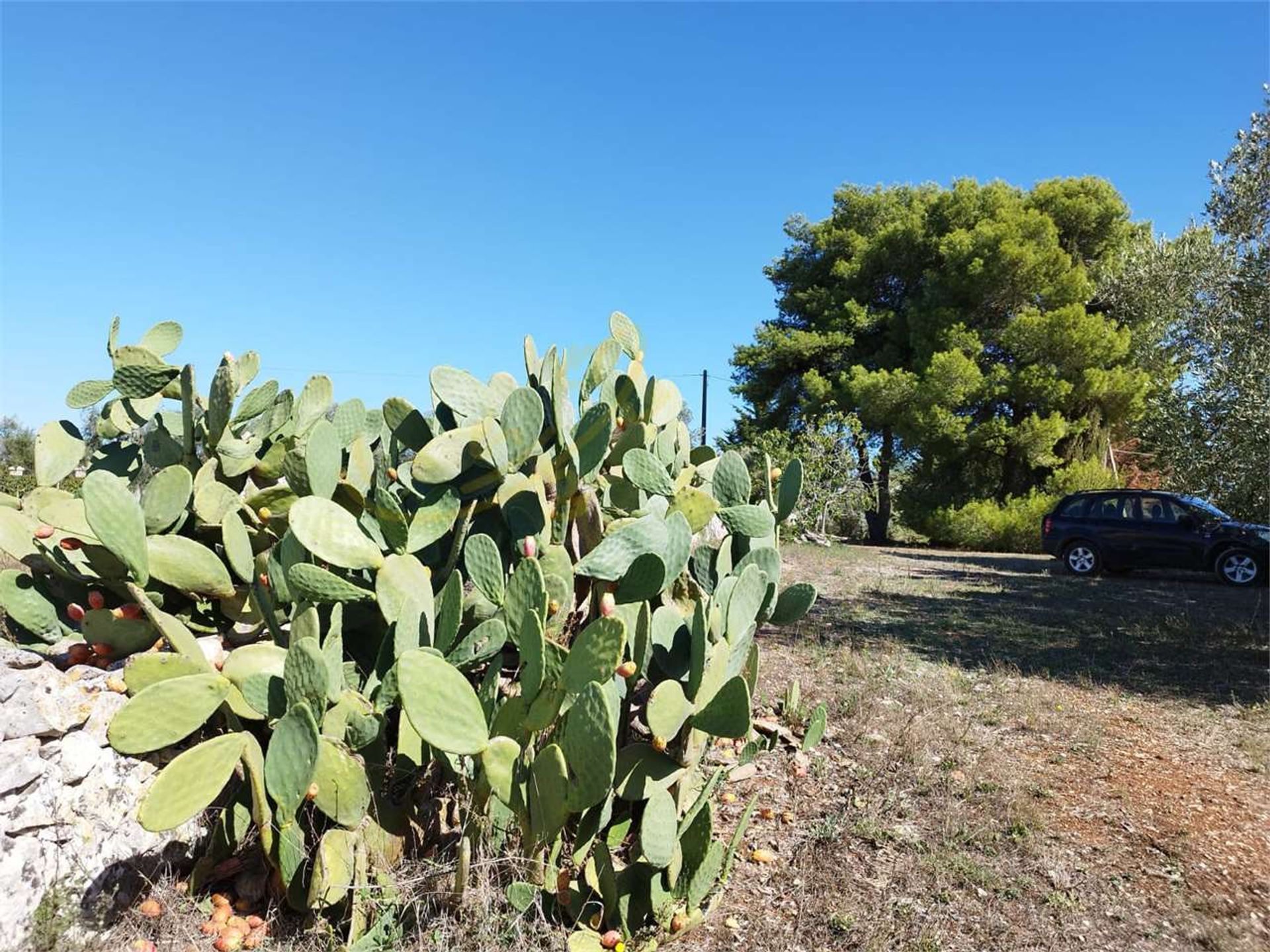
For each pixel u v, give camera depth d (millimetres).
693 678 2621
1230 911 3016
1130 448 23891
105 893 2340
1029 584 12781
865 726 4566
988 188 26562
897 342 26781
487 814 2508
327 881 2350
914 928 2730
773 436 20219
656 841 2426
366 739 2510
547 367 3477
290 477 3164
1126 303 21969
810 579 12000
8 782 2209
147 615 2896
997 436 23062
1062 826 3625
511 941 2309
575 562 3180
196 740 2730
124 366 3668
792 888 2973
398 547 2926
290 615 3006
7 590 3059
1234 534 12969
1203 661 6977
